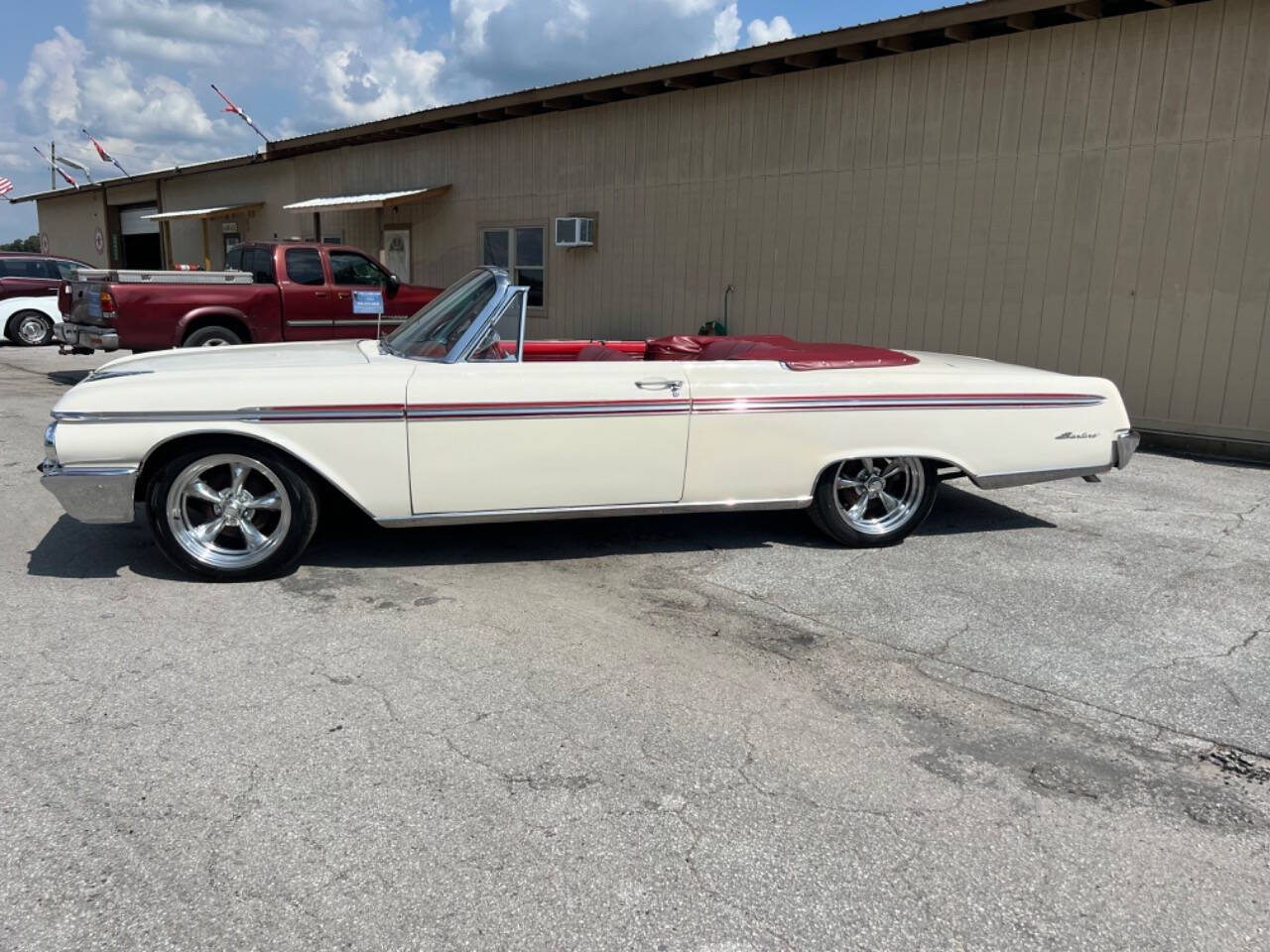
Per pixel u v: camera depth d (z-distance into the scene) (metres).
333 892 2.36
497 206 14.23
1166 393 8.05
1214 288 7.67
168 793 2.76
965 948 2.22
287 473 4.36
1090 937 2.27
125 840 2.55
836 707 3.38
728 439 4.73
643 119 11.88
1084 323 8.42
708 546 5.19
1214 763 3.07
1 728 3.11
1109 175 8.10
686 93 11.32
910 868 2.51
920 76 9.17
